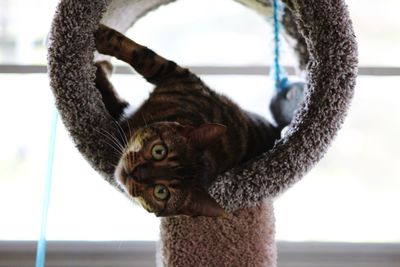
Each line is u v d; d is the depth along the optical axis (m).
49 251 1.60
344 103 1.07
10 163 1.71
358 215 1.69
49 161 1.23
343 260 1.62
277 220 1.67
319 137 1.07
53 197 1.66
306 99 1.10
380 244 1.63
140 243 1.62
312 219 1.68
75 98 1.06
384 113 1.74
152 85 1.25
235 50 1.79
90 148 1.08
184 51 1.79
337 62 1.07
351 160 1.75
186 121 1.17
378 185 1.73
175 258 1.17
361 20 1.76
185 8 1.81
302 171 1.07
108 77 1.29
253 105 1.65
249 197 1.08
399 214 1.69
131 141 1.13
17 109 1.72
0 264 1.59
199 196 1.04
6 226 1.64
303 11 1.10
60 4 1.06
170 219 1.17
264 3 1.39
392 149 1.75
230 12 1.81
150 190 1.09
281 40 1.42
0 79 1.70
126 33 1.42
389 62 1.73
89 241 1.61
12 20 1.73
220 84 1.70
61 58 1.05
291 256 1.62
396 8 1.77
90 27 1.07
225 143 1.18
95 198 1.68
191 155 1.11
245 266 1.17
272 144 1.28
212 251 1.17
